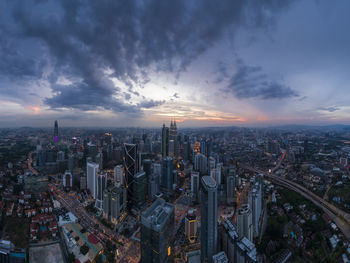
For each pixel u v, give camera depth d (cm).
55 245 18212
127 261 16400
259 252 16862
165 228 11225
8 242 17600
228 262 13988
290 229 19875
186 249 17500
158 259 10919
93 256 16575
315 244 17662
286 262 15662
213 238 13888
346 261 15962
